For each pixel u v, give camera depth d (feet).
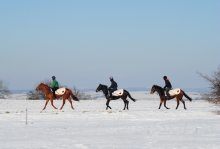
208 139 51.42
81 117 85.15
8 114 89.81
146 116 87.56
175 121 77.77
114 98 106.32
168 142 48.47
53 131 60.95
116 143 47.52
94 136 54.70
